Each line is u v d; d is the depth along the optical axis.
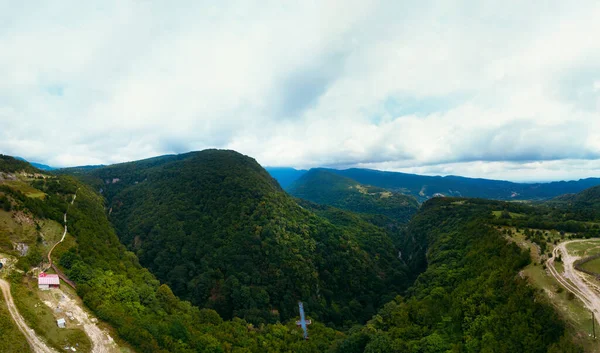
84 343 65.19
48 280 76.69
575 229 109.12
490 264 95.00
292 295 141.38
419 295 107.50
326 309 142.12
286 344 103.50
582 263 81.12
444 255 128.38
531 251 92.06
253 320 122.75
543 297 69.00
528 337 62.38
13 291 69.88
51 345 61.16
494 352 65.00
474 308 81.12
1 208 94.00
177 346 76.44
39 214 102.25
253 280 142.38
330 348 97.81
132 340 69.88
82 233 107.69
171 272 149.25
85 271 86.75
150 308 89.88
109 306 77.69
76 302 76.00
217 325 103.19
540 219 128.88
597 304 63.81
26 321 63.41
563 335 58.84
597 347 54.22
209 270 146.62
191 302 134.50
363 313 145.00
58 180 156.00
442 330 84.19
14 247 84.44
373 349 83.06
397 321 97.31
